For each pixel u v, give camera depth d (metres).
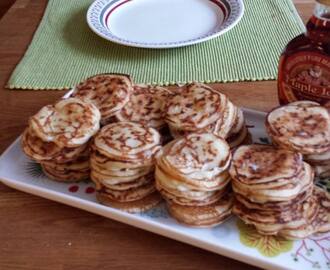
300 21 0.89
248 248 0.52
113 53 0.85
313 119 0.58
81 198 0.59
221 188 0.53
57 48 0.88
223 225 0.55
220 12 0.92
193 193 0.52
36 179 0.62
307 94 0.62
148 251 0.54
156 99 0.65
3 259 0.54
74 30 0.93
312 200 0.54
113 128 0.59
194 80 0.77
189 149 0.55
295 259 0.51
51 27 0.94
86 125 0.59
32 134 0.60
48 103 0.74
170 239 0.55
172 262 0.53
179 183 0.52
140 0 0.98
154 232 0.55
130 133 0.58
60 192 0.59
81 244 0.55
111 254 0.54
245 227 0.54
